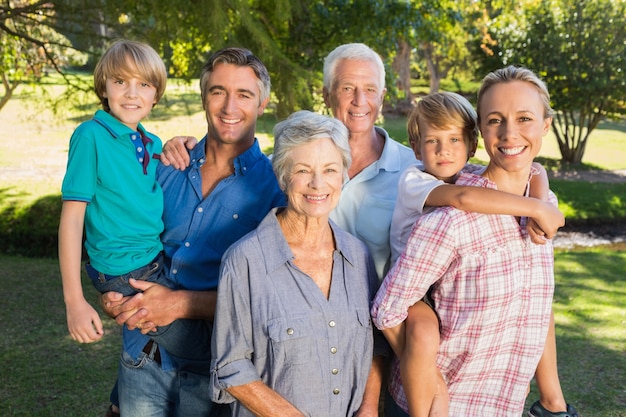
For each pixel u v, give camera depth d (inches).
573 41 588.4
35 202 453.1
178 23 271.7
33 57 338.3
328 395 75.2
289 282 75.5
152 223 87.7
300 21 362.6
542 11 596.1
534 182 78.1
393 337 77.1
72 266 81.0
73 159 83.6
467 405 78.7
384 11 370.3
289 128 75.0
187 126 636.7
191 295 85.2
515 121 72.4
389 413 85.1
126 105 86.9
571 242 460.4
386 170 96.8
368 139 100.0
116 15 284.5
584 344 226.1
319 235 78.7
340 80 97.3
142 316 84.4
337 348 75.9
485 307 73.8
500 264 73.7
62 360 210.1
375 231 95.2
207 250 88.0
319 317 75.2
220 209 88.3
